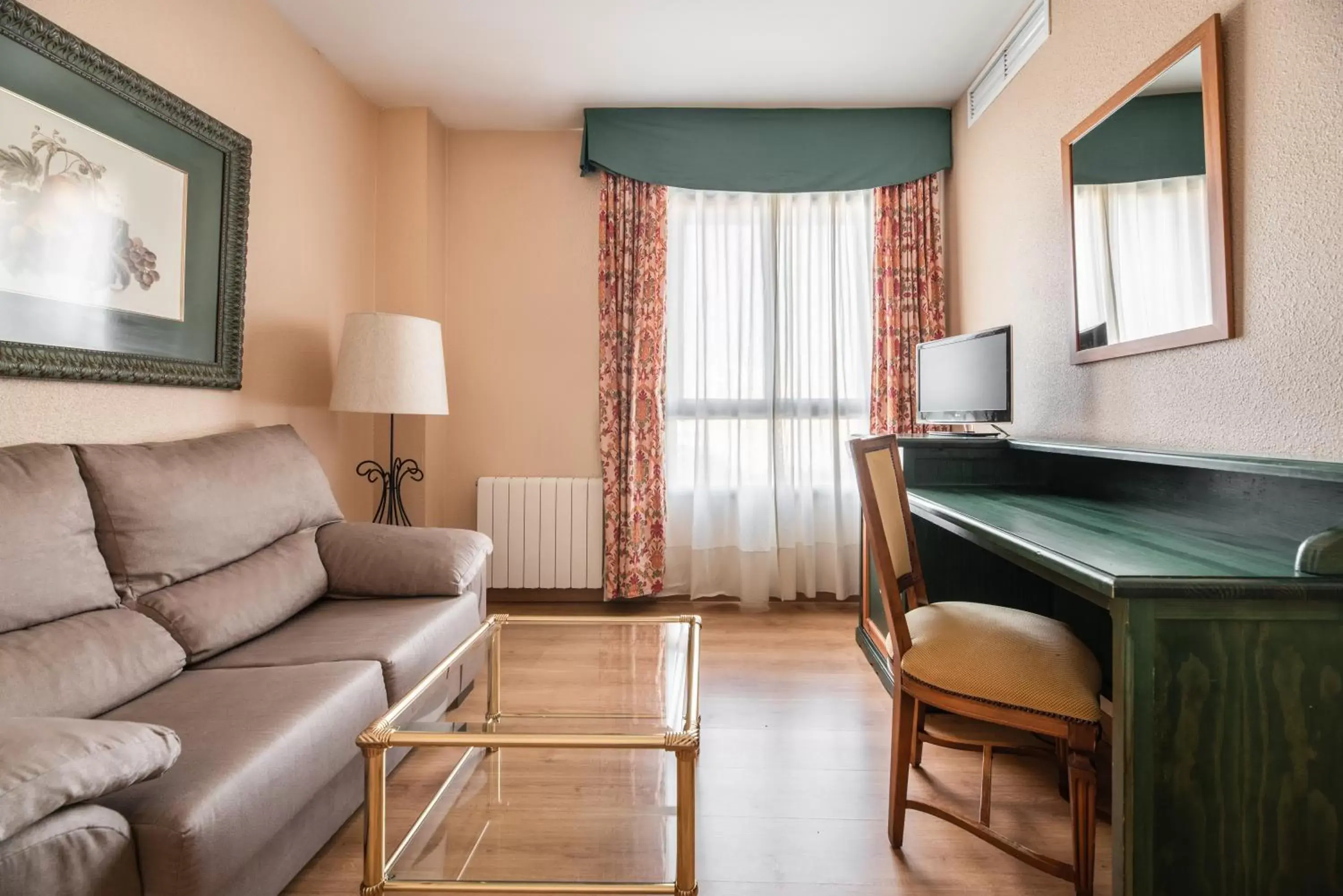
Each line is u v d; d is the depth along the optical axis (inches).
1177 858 41.6
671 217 138.8
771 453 136.8
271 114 99.7
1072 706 50.8
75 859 34.7
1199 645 41.4
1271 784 41.4
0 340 60.0
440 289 138.2
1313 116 53.1
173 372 79.4
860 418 138.3
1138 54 75.2
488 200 141.3
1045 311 97.1
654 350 135.3
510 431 141.5
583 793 52.4
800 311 137.6
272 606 71.2
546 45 111.0
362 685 59.7
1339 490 51.1
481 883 41.9
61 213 65.8
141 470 65.4
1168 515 69.8
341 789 58.4
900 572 68.2
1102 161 80.0
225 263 87.9
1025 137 103.0
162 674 56.6
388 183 132.2
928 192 134.7
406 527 92.4
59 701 47.5
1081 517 68.4
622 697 65.7
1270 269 57.4
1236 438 61.4
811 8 101.3
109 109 70.7
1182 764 41.4
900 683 59.2
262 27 97.7
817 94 128.1
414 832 48.1
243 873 45.1
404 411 103.6
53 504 55.6
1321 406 52.7
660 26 105.7
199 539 67.9
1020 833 61.6
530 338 141.3
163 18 79.1
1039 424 99.0
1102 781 70.8
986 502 81.0
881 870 56.2
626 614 133.1
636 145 133.1
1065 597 95.3
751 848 59.0
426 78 121.3
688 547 140.3
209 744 46.5
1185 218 66.4
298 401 107.2
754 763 74.0
